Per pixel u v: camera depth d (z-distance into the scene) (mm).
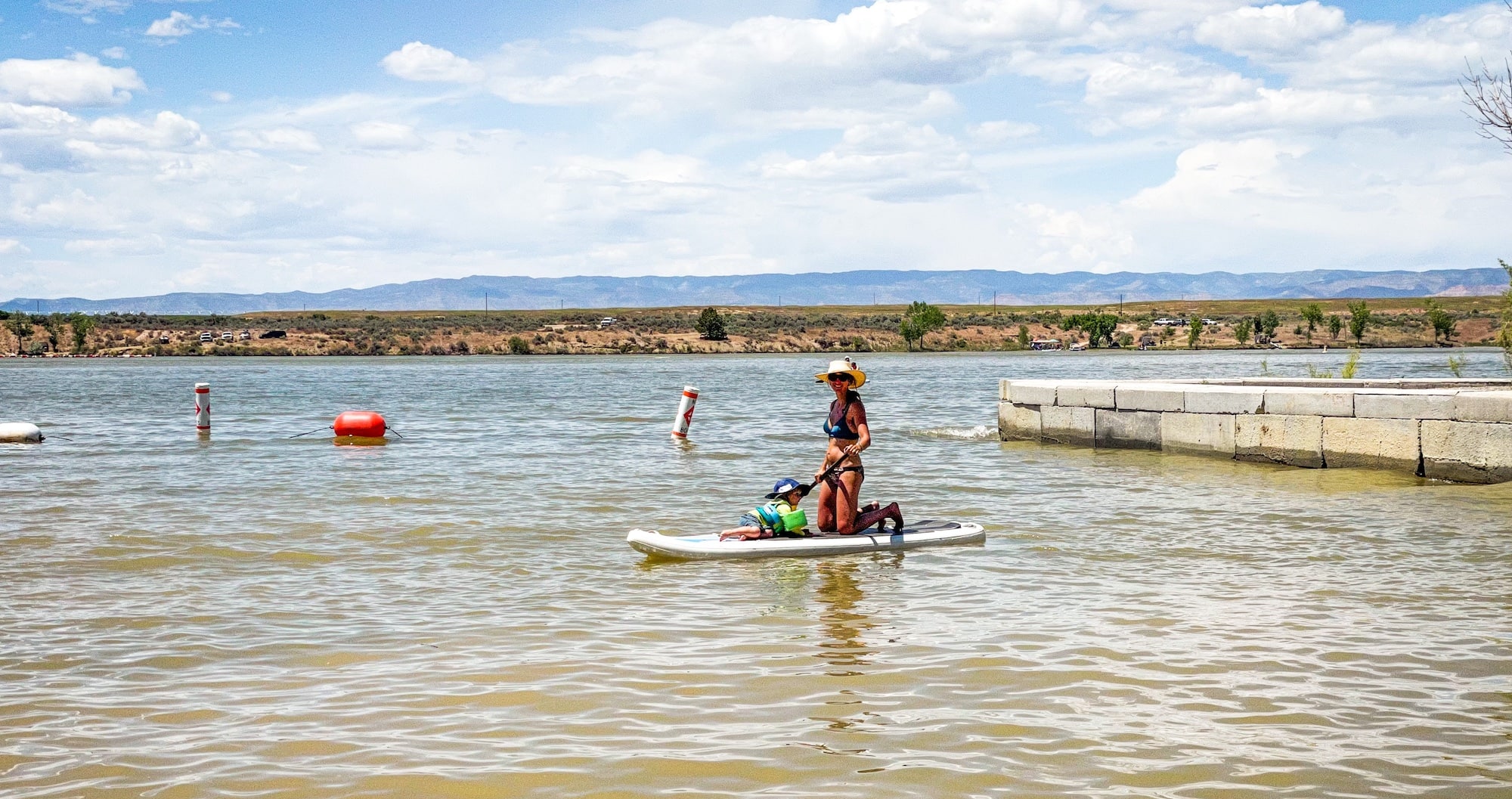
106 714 6648
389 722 6488
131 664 7680
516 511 14562
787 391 47812
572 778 5656
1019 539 12383
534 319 162000
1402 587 9781
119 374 72188
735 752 5988
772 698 6867
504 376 67625
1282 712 6547
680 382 57688
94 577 10531
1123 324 175500
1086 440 22922
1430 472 16969
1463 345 138500
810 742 6137
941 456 21172
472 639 8266
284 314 182750
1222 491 16188
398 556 11562
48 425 29812
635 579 10383
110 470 19219
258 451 22766
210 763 5875
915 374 68312
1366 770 5711
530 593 9820
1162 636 8188
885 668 7445
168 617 8969
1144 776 5652
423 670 7488
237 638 8320
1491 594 9445
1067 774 5676
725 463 20172
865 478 17906
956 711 6617
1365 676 7211
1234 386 22844
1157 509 14508
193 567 10992
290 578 10484
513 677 7301
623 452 22203
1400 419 17344
